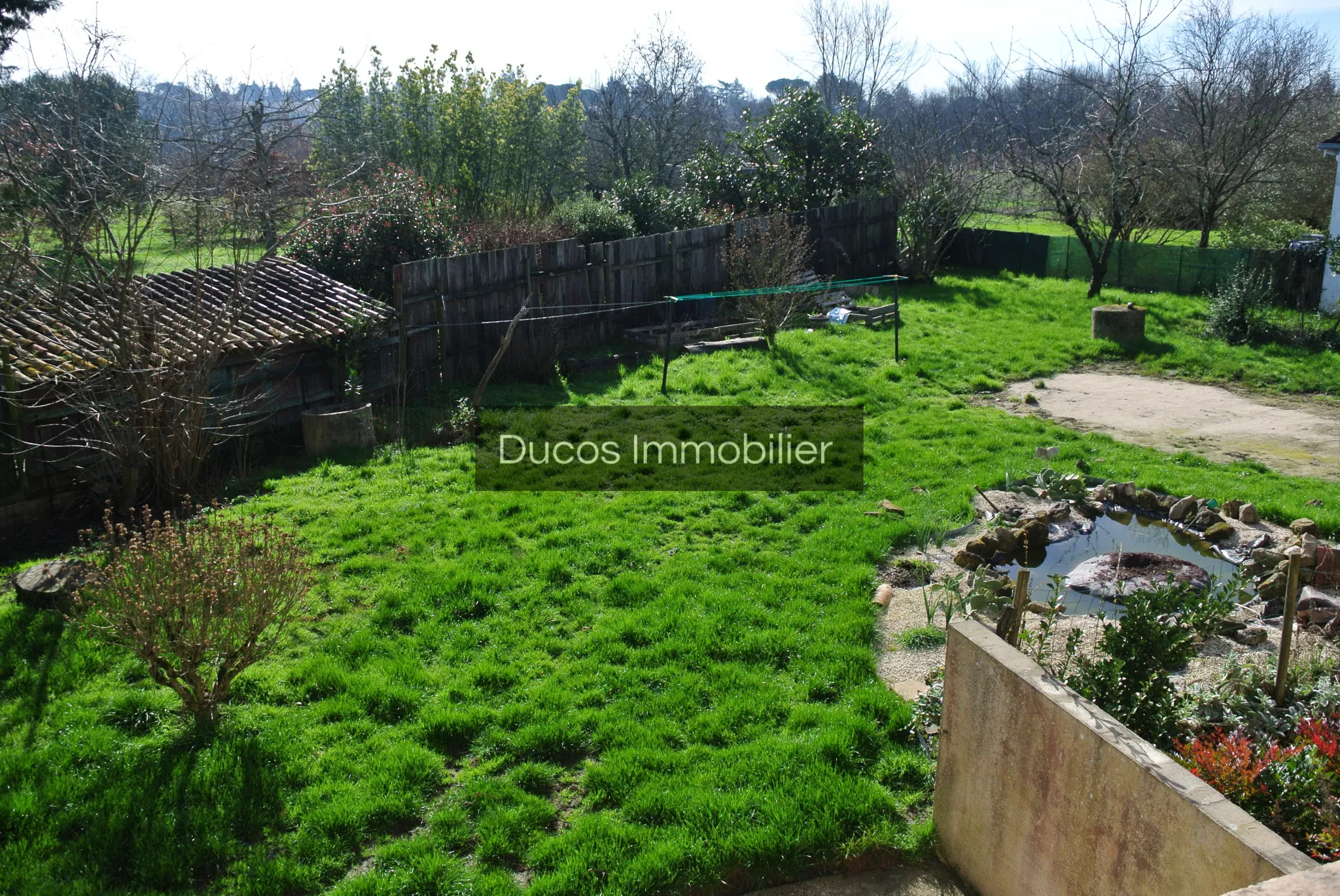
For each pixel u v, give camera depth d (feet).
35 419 27.81
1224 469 33.78
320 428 34.24
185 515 28.35
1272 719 16.14
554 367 45.98
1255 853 9.09
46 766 16.21
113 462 28.89
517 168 78.84
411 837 15.02
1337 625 21.21
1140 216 75.20
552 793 16.25
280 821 15.16
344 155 61.67
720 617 21.95
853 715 17.99
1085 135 74.38
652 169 103.50
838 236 71.92
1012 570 25.66
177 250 40.09
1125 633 14.92
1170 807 10.21
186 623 16.70
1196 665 19.88
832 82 117.60
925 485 31.73
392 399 41.16
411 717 18.19
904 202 79.61
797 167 78.38
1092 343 53.11
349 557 25.38
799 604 22.76
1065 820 11.95
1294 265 63.00
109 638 17.75
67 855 14.17
